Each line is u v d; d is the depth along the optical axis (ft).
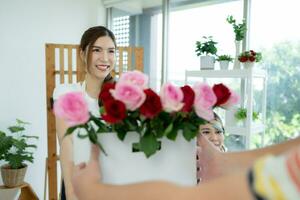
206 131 4.19
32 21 10.69
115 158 1.95
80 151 2.24
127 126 1.92
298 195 0.99
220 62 8.66
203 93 1.96
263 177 1.05
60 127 3.29
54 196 9.11
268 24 8.89
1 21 9.99
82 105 1.78
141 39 12.33
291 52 8.45
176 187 1.29
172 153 2.02
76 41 11.93
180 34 11.00
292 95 8.48
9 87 10.27
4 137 9.07
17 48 10.39
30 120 10.80
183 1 10.89
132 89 1.78
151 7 11.89
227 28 9.62
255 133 8.28
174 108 1.80
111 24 13.20
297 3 8.26
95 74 4.61
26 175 10.78
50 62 8.91
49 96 8.86
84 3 12.16
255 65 8.69
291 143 2.13
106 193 1.51
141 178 1.97
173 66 11.29
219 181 1.17
